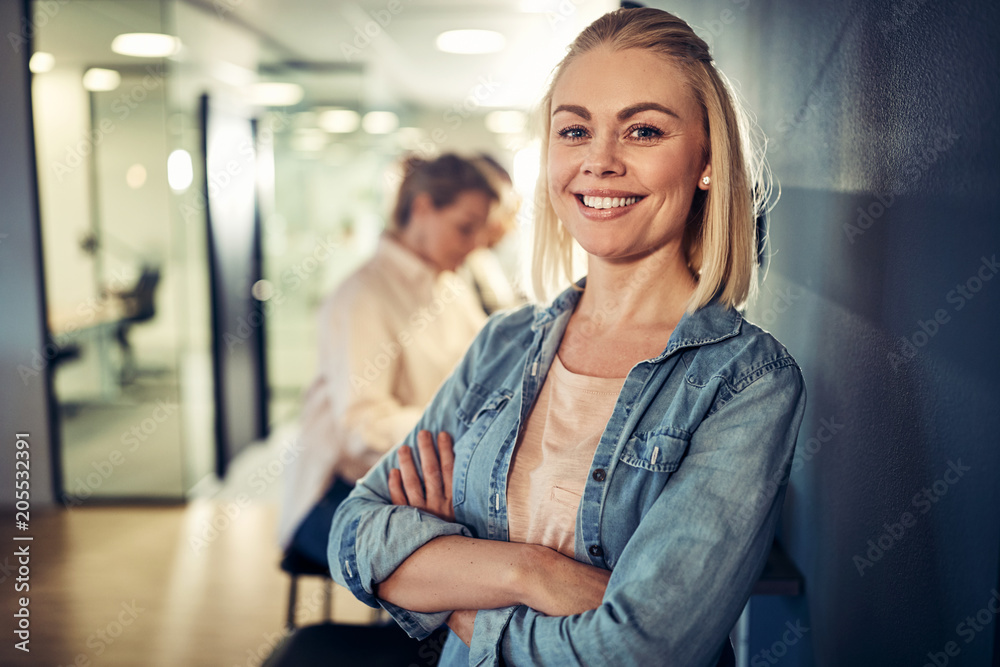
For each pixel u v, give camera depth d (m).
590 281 0.95
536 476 0.88
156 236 3.78
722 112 0.84
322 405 1.93
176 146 3.91
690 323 0.85
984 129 0.68
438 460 0.99
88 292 3.71
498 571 0.81
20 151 3.52
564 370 0.92
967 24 0.71
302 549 1.84
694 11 1.80
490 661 0.79
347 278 1.98
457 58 5.63
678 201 0.84
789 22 1.28
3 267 3.59
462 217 1.97
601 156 0.83
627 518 0.81
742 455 0.76
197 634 2.54
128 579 2.96
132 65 3.63
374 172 6.09
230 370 4.47
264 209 5.11
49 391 3.68
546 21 4.40
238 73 4.98
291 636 1.40
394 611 0.89
